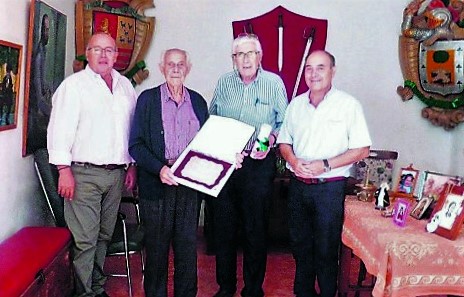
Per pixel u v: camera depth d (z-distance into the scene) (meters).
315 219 2.74
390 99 4.34
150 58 4.27
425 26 4.05
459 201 2.20
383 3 4.27
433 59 4.06
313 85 2.62
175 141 2.71
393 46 4.30
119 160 2.83
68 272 2.88
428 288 2.12
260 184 2.91
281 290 3.28
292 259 3.86
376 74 4.32
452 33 3.95
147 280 2.84
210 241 3.96
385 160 3.60
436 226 2.24
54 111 2.71
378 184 3.59
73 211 2.81
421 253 2.10
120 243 3.05
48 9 3.20
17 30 2.79
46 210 3.42
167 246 2.80
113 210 2.93
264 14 4.28
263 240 3.00
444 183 2.65
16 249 2.56
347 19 4.29
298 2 4.28
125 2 4.03
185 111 2.74
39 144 3.18
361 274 3.04
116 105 2.81
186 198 2.76
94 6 3.89
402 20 4.25
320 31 4.28
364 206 2.69
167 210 2.74
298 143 2.74
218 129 2.77
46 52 3.21
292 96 4.34
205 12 4.26
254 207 2.94
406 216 2.37
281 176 3.89
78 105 2.71
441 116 4.19
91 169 2.76
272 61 4.31
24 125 2.94
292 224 2.83
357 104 2.64
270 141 2.88
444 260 2.11
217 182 2.59
